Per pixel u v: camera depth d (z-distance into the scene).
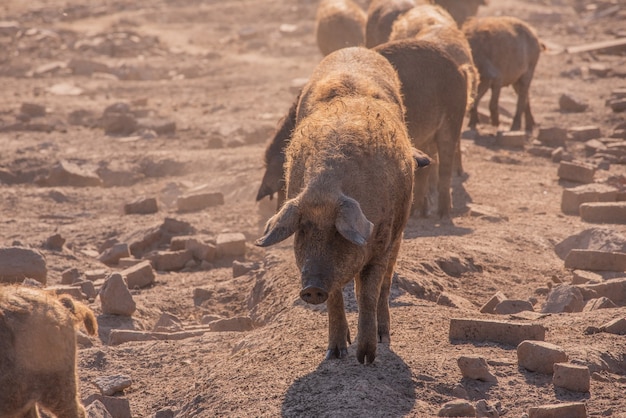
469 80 16.31
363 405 8.06
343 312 9.32
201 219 18.66
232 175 21.86
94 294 14.10
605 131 25.39
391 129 9.25
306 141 8.98
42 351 7.86
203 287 14.52
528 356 9.02
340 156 8.61
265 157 16.61
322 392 8.45
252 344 10.65
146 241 17.20
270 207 18.83
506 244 15.17
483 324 9.84
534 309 12.02
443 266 13.60
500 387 8.67
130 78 39.00
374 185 8.69
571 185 19.72
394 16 22.94
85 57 43.34
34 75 39.22
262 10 56.50
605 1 53.97
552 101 29.53
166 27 53.78
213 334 11.89
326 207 8.18
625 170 21.19
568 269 14.28
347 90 10.21
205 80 37.38
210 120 28.78
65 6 59.47
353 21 28.08
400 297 11.54
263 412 8.23
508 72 24.30
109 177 22.66
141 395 10.22
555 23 49.12
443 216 16.53
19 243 16.50
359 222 7.98
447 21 18.77
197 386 9.65
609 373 9.10
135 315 13.36
